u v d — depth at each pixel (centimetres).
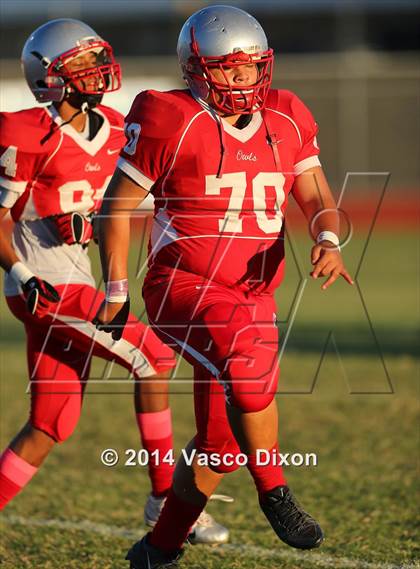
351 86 7169
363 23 7950
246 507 1449
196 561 1212
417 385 2258
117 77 1281
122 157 1045
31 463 1229
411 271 4725
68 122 1241
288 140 1065
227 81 1021
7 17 8306
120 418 2025
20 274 1201
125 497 1505
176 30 8194
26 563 1203
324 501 1446
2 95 7644
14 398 2200
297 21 8025
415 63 7669
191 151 1023
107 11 8300
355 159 7188
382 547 1238
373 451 1728
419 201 6906
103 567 1186
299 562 1198
